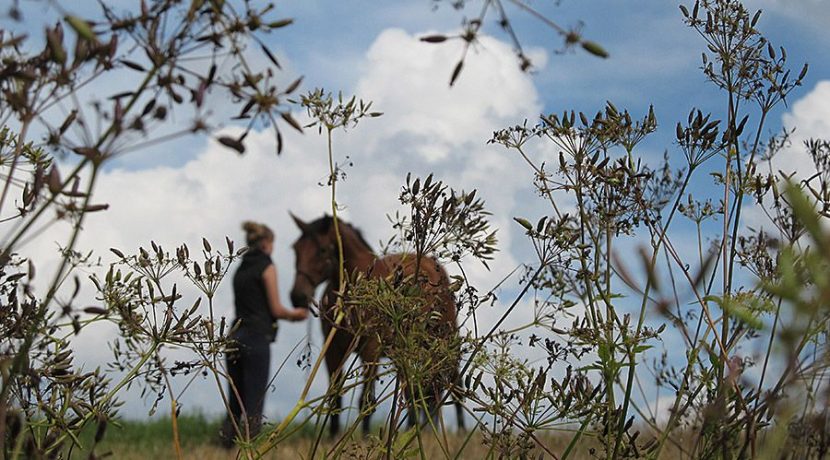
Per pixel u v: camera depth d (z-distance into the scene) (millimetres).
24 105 1300
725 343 2102
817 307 938
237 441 2463
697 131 2438
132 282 2197
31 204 1557
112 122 1227
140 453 5930
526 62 1297
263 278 6852
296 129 1324
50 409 1861
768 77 2520
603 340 2299
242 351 6672
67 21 1168
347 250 7781
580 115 2488
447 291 2506
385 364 2438
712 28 2555
